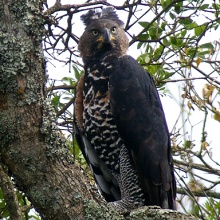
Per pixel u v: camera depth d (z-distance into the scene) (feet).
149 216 23.79
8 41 21.59
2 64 21.40
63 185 21.59
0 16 21.83
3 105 21.36
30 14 22.06
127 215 24.39
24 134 21.36
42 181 21.49
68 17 33.27
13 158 21.49
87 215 21.71
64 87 37.35
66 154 21.93
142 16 38.34
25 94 21.44
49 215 21.74
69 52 35.19
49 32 32.01
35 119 21.47
